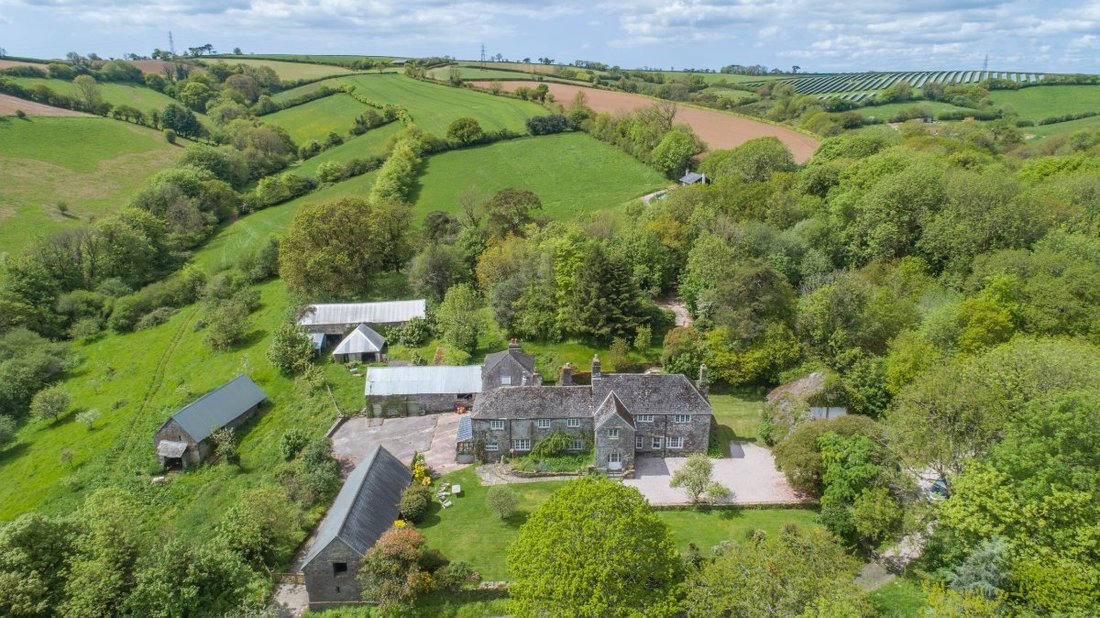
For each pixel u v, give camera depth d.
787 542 42.47
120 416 83.88
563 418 66.88
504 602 47.78
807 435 58.34
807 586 38.19
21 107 184.12
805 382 72.06
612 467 64.75
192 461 71.50
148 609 40.78
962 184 90.56
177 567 42.44
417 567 47.97
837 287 76.62
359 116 199.88
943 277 83.94
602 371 83.12
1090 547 38.62
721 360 78.12
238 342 99.38
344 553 48.03
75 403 90.38
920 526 47.56
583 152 172.50
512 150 174.75
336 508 55.41
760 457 66.56
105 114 199.25
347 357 90.69
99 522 47.03
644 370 83.38
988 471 44.12
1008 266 74.69
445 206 144.12
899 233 91.31
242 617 41.94
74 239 126.88
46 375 98.12
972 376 52.22
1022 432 45.19
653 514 44.56
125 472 71.62
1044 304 67.50
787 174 122.25
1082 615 35.41
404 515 57.56
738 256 92.06
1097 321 65.19
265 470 69.75
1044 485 41.62
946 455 50.50
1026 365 51.84
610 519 41.94
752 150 137.00
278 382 86.94
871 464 52.12
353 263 109.31
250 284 122.69
